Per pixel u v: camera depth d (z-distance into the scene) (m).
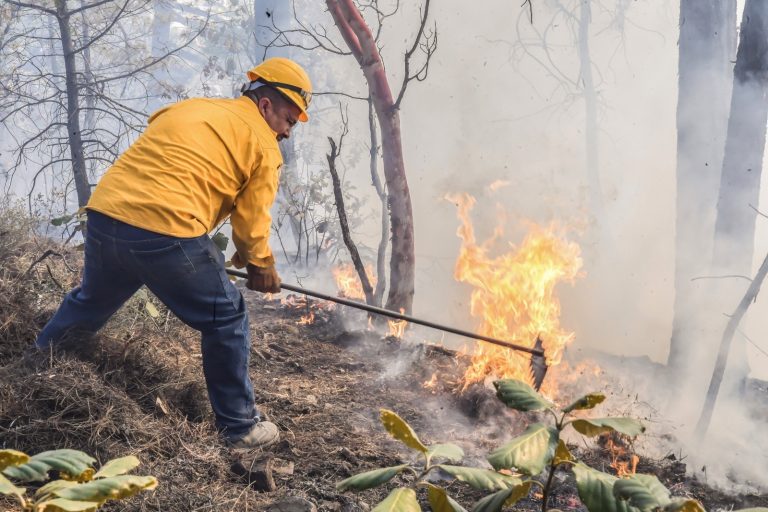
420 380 4.83
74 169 8.55
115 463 1.65
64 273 5.08
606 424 1.71
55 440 3.09
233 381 3.49
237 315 3.46
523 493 1.80
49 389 3.26
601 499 1.66
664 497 1.58
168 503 2.90
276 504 2.98
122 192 3.26
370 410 4.30
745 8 5.44
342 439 3.80
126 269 3.36
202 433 3.51
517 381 1.82
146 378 3.74
